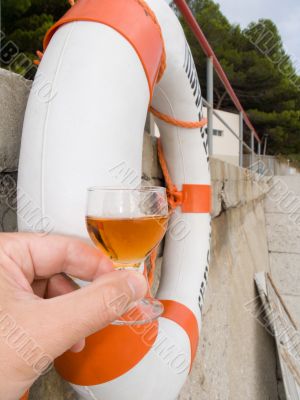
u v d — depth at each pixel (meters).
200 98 1.05
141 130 0.66
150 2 0.79
